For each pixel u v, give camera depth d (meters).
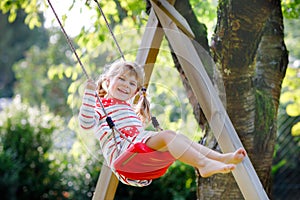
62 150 7.80
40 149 7.57
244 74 3.77
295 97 5.68
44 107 9.00
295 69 5.62
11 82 17.03
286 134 7.45
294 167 7.50
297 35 9.54
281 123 7.45
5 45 17.39
